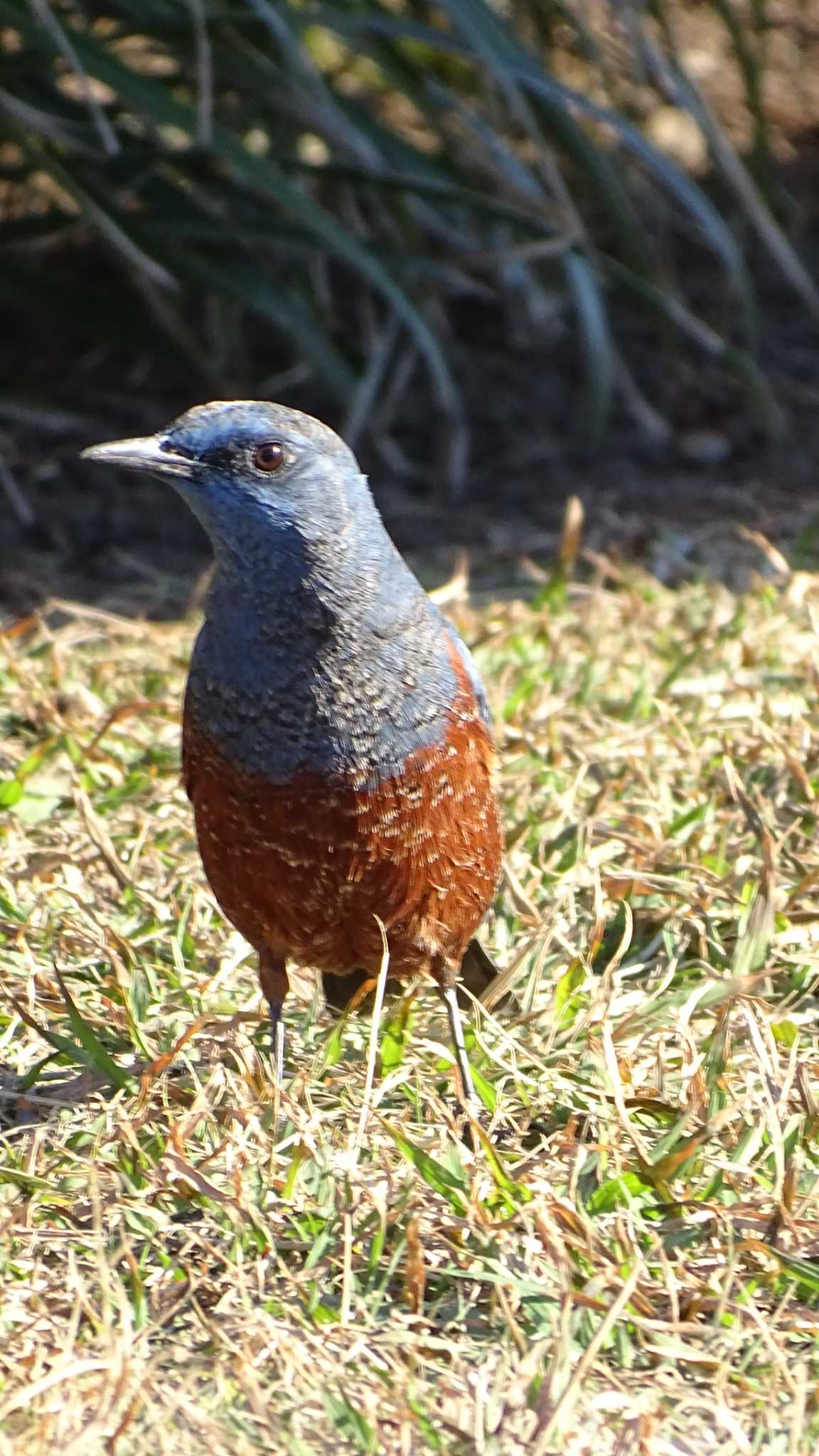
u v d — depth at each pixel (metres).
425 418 18.34
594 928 8.76
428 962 8.02
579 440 18.08
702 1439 6.00
